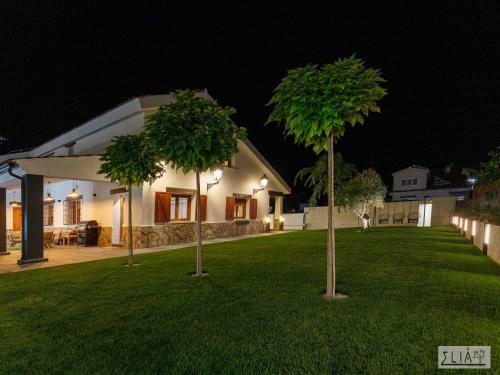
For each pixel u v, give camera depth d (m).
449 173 35.09
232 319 3.69
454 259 6.94
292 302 4.21
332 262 4.49
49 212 16.28
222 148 6.00
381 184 15.02
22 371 2.74
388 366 2.56
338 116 4.21
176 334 3.33
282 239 12.53
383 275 5.54
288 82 4.35
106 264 8.00
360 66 4.30
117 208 12.38
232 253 8.90
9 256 10.72
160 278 5.99
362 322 3.44
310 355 2.78
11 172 8.62
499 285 4.77
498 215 7.05
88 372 2.67
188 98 6.04
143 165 7.45
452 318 3.48
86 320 3.88
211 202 14.46
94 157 10.02
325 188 16.30
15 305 4.59
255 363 2.68
